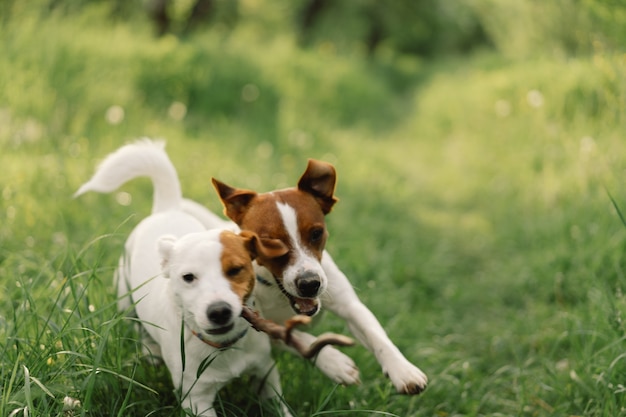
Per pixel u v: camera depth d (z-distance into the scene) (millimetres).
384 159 9984
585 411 3537
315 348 2811
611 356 3682
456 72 18828
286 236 3236
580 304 4730
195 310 2744
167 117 9086
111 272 4180
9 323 3377
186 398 3072
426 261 6109
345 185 7875
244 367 3141
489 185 8648
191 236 2908
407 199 8320
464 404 3824
